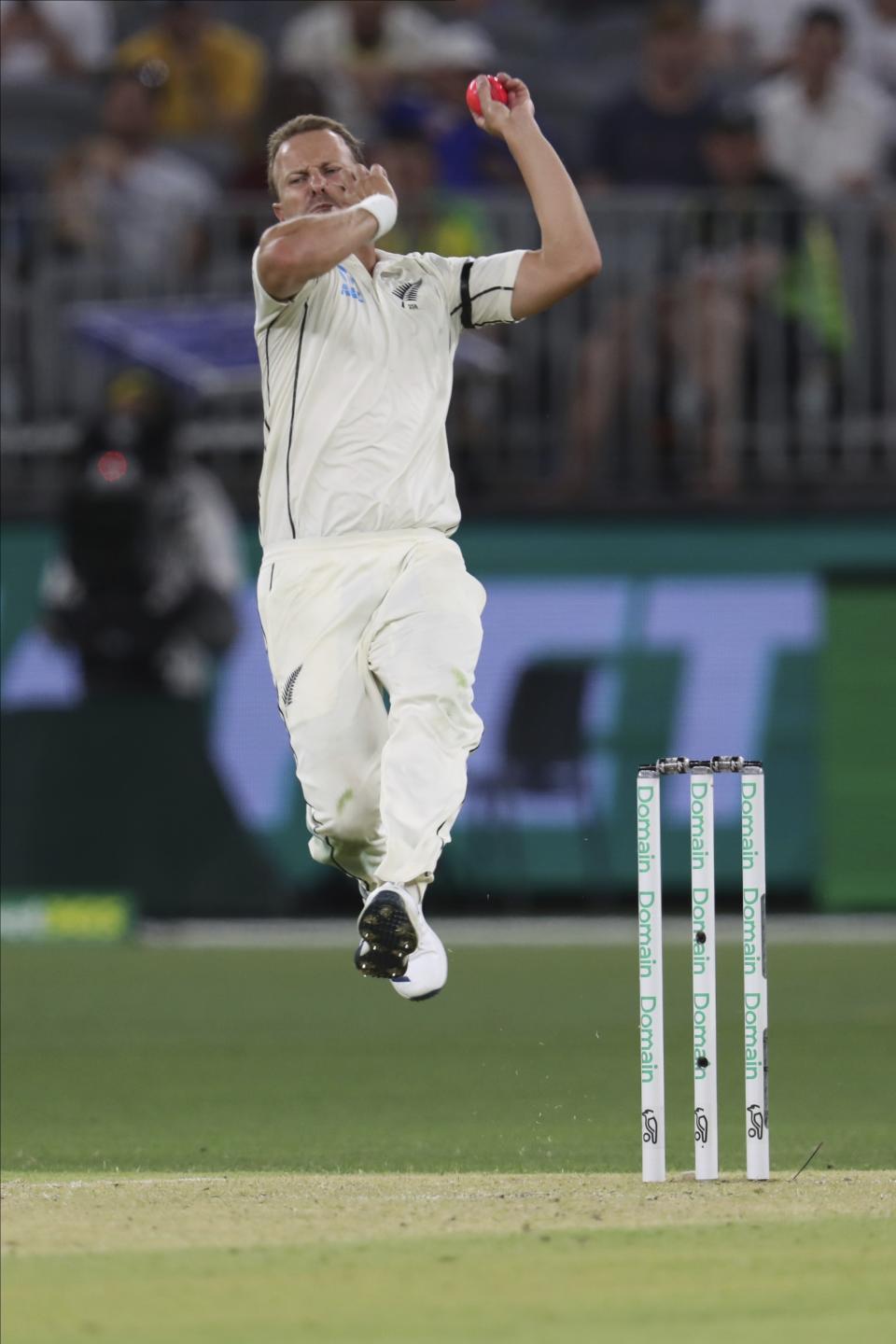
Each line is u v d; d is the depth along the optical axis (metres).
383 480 19.95
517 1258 16.66
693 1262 16.55
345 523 19.95
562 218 20.58
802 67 55.22
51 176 54.19
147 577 49.44
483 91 20.98
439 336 20.44
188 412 50.41
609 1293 15.58
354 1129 27.94
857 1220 18.23
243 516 50.56
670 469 50.66
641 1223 18.12
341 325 19.95
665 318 50.31
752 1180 20.70
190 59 58.50
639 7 61.91
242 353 48.53
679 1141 26.80
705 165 52.91
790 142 55.25
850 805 49.94
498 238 49.78
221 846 49.97
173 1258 16.61
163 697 49.94
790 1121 28.00
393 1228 17.83
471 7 61.09
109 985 42.75
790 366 50.34
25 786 49.94
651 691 50.06
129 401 49.28
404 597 19.78
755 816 20.41
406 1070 33.25
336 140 20.48
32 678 49.97
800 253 50.19
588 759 50.00
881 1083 31.28
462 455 50.66
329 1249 16.97
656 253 50.25
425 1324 14.69
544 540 50.41
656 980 20.56
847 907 49.91
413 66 56.00
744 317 50.22
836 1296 15.48
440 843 19.58
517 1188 20.77
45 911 49.66
